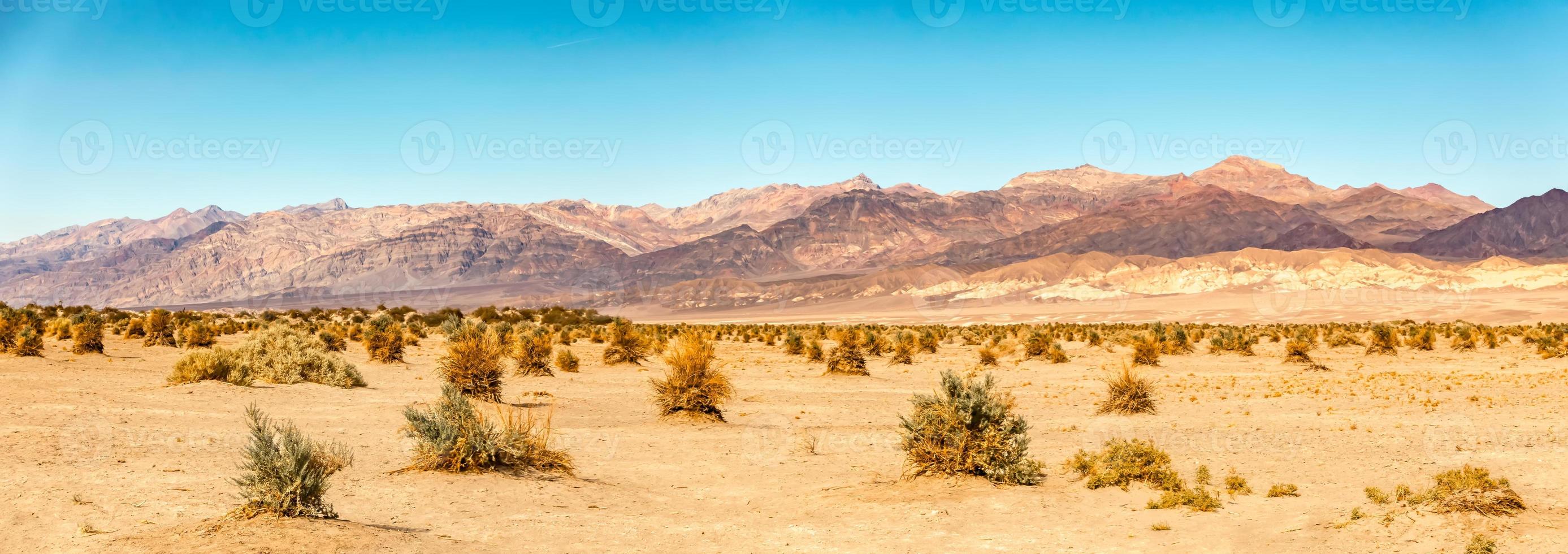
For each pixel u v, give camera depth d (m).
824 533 10.69
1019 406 25.06
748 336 69.00
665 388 21.25
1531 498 11.32
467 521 10.74
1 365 26.75
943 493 12.73
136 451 13.62
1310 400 24.95
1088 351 51.59
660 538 10.37
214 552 8.48
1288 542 9.77
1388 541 9.40
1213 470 14.61
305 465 10.13
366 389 25.48
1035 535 10.47
